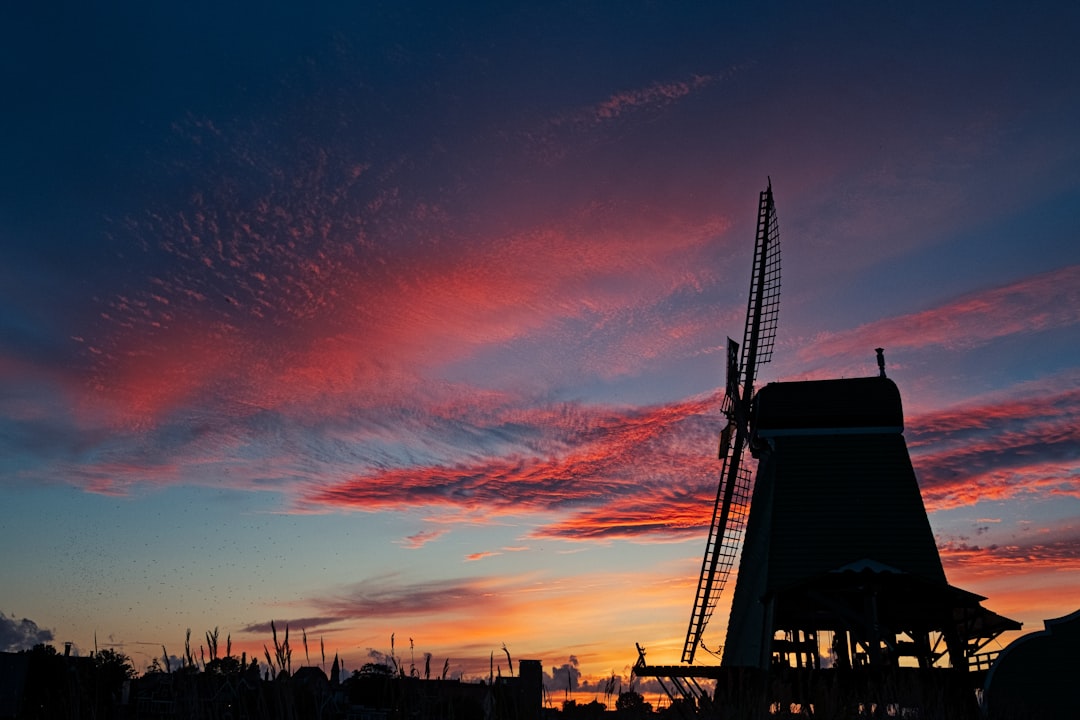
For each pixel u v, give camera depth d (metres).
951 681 28.25
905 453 34.69
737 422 41.81
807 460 35.03
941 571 31.84
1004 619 30.19
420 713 6.61
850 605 30.92
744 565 37.69
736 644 35.91
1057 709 28.84
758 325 42.53
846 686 25.25
